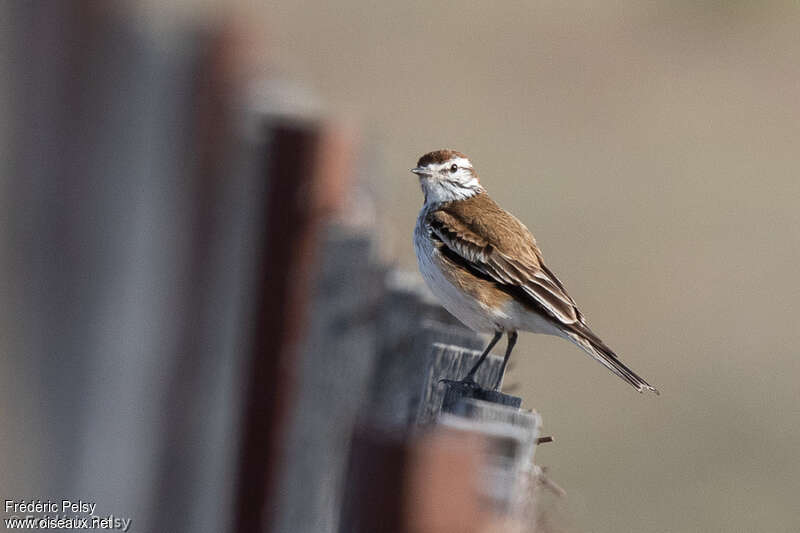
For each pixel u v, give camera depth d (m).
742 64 45.09
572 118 38.56
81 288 11.16
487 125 36.78
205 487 10.98
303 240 11.11
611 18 46.75
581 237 32.81
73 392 11.04
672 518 23.27
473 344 11.78
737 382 28.03
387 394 11.38
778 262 32.53
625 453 25.20
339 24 42.56
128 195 11.13
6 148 11.20
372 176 12.72
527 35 43.69
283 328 11.07
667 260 32.31
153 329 11.09
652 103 40.50
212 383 11.09
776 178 36.81
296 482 10.95
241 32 11.33
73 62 11.16
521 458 7.96
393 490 7.49
